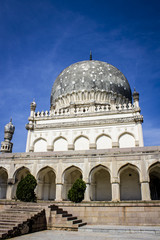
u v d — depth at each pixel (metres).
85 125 30.98
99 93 37.72
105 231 14.03
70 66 44.25
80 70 41.12
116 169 21.64
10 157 25.06
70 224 14.76
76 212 17.91
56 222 15.12
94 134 30.31
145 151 21.61
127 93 40.94
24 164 24.38
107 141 29.84
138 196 24.14
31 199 20.02
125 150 22.19
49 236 12.16
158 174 25.08
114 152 22.30
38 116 34.19
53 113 34.47
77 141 30.75
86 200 21.19
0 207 18.23
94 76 39.50
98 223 17.16
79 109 34.59
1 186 27.14
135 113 30.78
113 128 30.02
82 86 38.59
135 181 24.80
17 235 12.31
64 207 18.31
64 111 35.06
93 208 17.73
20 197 19.98
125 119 29.91
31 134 32.44
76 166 22.73
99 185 25.78
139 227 15.32
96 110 34.53
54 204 17.94
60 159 23.44
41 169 23.69
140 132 28.88
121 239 11.28
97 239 11.23
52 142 31.27
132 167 21.84
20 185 20.41
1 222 13.13
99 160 22.39
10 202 18.31
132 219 16.83
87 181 21.89
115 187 21.00
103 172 26.06
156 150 21.38
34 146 31.88
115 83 39.72
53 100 41.44
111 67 42.69
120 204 17.39
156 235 12.77
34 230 13.98
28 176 20.86
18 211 15.47
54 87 43.00
